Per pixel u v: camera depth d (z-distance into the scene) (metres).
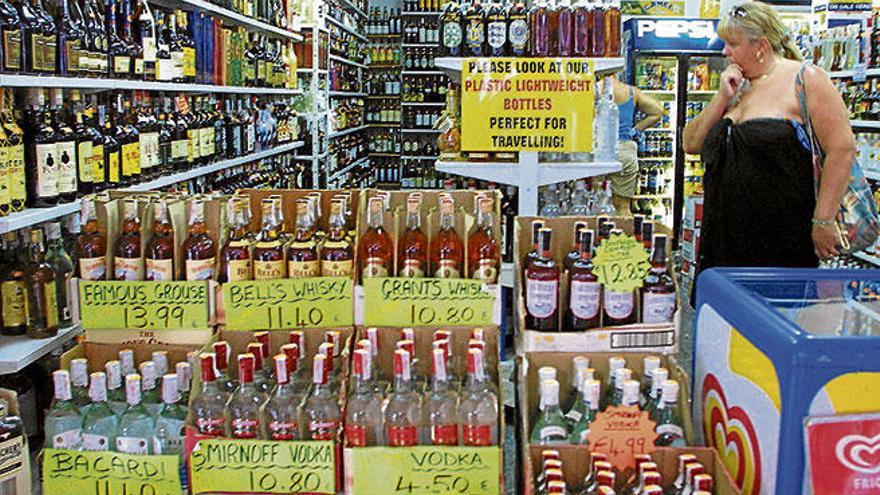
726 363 1.46
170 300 2.08
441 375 1.70
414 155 11.48
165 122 4.19
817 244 2.92
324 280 2.06
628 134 5.68
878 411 1.17
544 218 2.24
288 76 6.86
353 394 1.73
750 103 3.03
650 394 1.67
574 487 1.50
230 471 1.70
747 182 2.91
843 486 1.15
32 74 2.75
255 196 2.54
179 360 2.07
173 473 1.74
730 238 2.99
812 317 1.38
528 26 3.53
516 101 3.49
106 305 2.09
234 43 5.23
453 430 1.68
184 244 2.18
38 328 2.67
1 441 1.75
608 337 1.84
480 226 2.21
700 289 1.64
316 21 7.81
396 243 2.19
